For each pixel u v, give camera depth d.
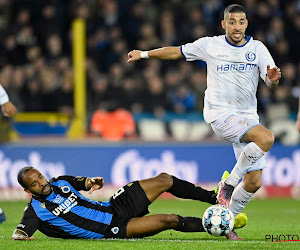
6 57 57.25
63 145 50.47
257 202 49.16
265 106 55.00
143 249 21.61
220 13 61.44
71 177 24.59
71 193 23.95
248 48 26.38
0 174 49.31
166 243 23.17
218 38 26.73
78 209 23.75
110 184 50.34
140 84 54.66
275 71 24.80
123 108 53.91
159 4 61.09
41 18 59.31
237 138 25.80
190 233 27.23
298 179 52.38
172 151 51.00
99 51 57.50
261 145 24.81
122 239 23.88
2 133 50.19
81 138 51.72
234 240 24.69
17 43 57.97
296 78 58.00
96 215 23.84
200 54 26.95
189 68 56.53
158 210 40.25
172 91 54.75
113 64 56.97
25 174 23.34
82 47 54.34
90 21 59.34
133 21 59.84
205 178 51.16
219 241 24.17
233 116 26.09
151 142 51.28
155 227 23.55
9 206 43.53
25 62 57.34
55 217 23.45
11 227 30.02
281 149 52.34
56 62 56.78
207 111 27.05
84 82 54.34
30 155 49.97
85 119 53.03
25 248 21.69
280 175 52.22
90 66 56.00
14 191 49.25
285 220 36.47
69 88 54.81
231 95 26.47
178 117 53.16
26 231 23.39
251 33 59.91
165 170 50.75
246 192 25.81
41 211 23.53
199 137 52.56
